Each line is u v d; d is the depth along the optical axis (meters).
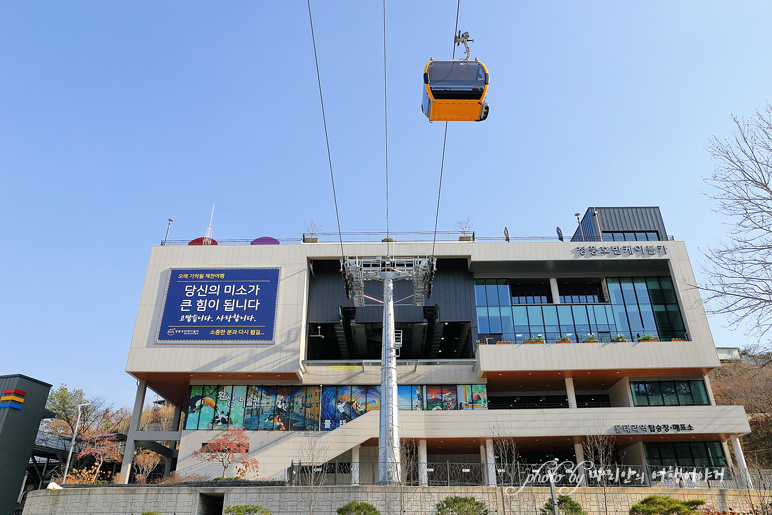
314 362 53.31
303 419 51.81
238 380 53.25
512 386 57.19
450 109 22.64
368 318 55.78
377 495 34.09
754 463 56.12
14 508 48.59
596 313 56.97
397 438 37.94
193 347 51.53
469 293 57.38
